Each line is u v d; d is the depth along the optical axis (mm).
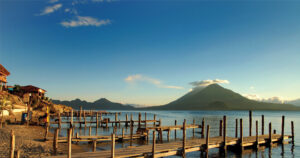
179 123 75875
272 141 31062
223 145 25156
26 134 28672
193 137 38812
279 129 58469
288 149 28859
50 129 42406
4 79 61531
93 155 17375
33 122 41031
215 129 56438
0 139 22766
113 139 16859
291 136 33469
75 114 88438
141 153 18438
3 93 57125
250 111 33125
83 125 58219
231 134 45688
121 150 19453
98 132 43344
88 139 28047
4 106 50469
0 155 17109
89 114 90562
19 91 73062
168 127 36000
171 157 22891
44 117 43656
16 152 14094
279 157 24750
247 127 63875
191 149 21625
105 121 52750
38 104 69125
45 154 19516
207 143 22859
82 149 24500
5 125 34156
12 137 13773
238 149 26953
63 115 76938
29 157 17859
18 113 56156
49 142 24656
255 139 29094
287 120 106938
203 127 38250
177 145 22406
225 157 24047
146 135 33094
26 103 65875
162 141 33312
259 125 72875
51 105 74875
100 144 28703
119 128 52125
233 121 94875
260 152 26953
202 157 23547
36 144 22188
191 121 89812
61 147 23438
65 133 38781
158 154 18875
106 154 17734
